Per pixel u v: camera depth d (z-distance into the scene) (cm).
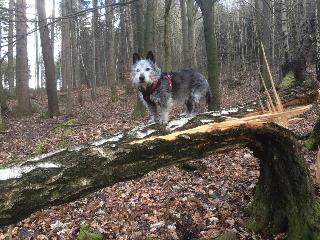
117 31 4094
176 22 4081
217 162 795
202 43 3544
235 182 678
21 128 1605
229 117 412
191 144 384
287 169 466
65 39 2380
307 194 466
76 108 2416
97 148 336
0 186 295
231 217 552
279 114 430
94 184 333
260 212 506
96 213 628
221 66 3406
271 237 485
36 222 614
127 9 2997
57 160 319
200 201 619
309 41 1197
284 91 459
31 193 303
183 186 693
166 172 768
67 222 609
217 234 513
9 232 554
